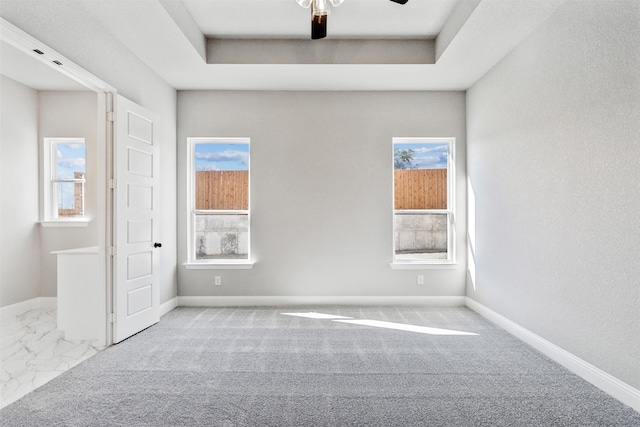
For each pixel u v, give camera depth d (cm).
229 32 354
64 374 247
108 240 304
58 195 454
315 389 226
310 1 212
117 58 315
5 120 405
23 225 423
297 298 439
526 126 309
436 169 456
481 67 372
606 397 217
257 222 440
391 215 441
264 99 440
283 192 441
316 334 330
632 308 205
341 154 441
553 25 272
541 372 251
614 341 217
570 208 255
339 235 441
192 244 449
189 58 352
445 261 448
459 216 441
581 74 243
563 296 262
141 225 341
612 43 217
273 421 192
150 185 356
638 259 202
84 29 270
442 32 343
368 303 440
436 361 269
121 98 310
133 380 238
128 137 321
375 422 191
